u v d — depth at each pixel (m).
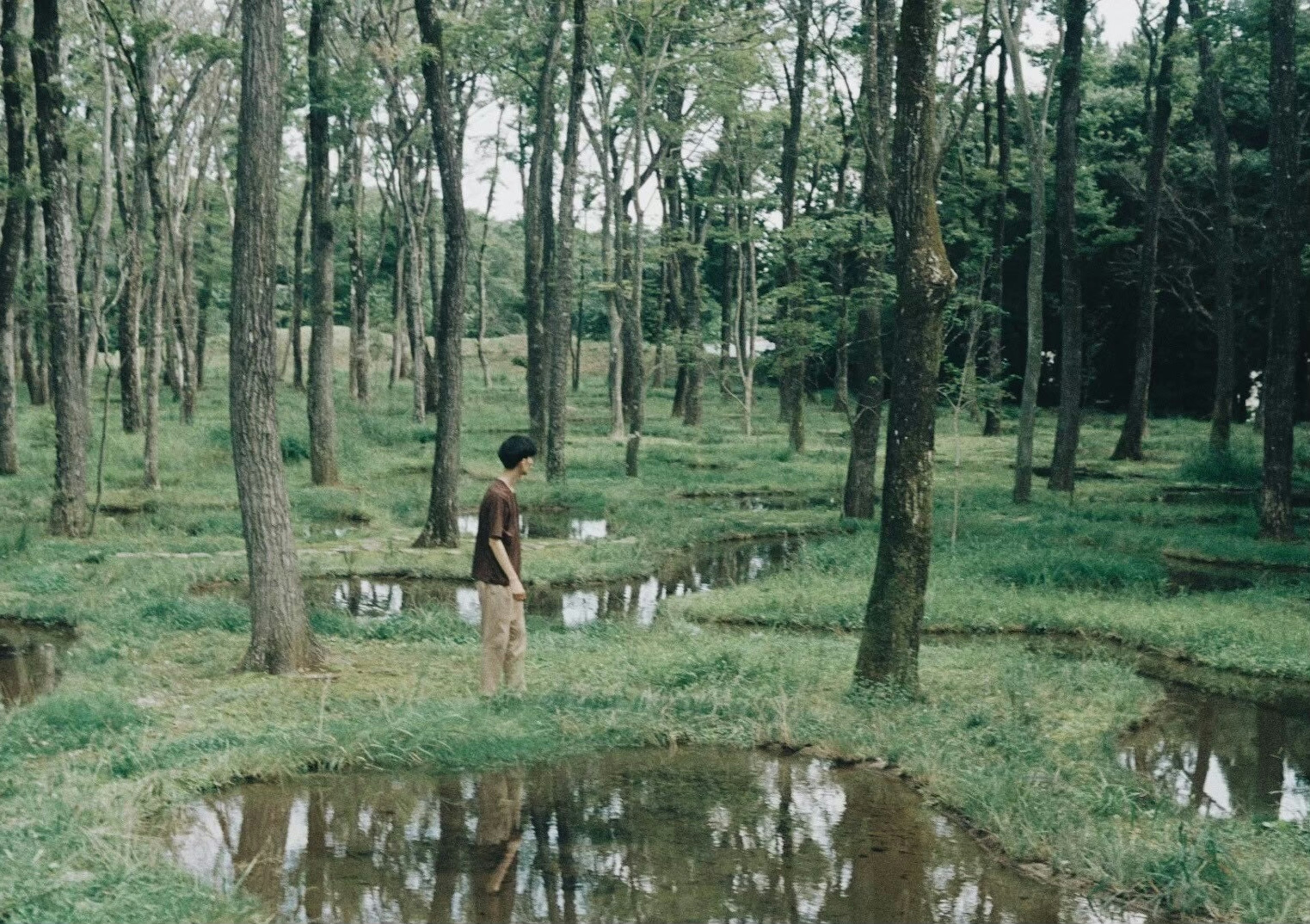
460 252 16.00
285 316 62.03
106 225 18.33
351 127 35.66
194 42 18.00
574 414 43.00
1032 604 12.25
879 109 18.45
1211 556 16.03
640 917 5.05
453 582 14.44
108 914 4.71
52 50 15.94
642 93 24.39
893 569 8.42
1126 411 46.69
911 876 5.57
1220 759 7.75
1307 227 32.28
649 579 15.04
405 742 7.29
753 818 6.34
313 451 22.52
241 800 6.50
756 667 9.16
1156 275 40.62
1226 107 35.94
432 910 5.10
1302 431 35.50
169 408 36.28
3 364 22.67
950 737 7.48
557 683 8.84
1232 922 5.08
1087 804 6.39
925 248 8.12
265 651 9.09
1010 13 23.34
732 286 45.62
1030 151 20.59
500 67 28.16
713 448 33.16
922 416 8.30
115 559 14.70
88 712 7.55
